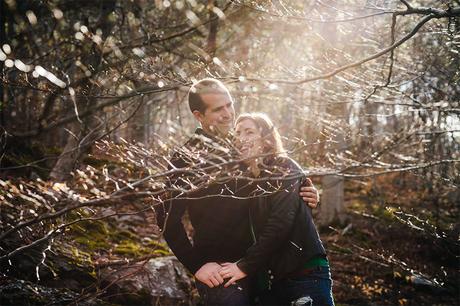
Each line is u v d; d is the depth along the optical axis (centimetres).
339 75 437
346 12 334
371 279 625
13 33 599
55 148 753
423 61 471
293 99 480
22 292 360
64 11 619
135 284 439
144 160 286
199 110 300
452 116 448
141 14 592
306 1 405
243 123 297
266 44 570
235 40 568
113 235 571
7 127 625
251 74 425
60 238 376
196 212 306
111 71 419
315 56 475
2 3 550
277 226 282
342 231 758
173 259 505
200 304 466
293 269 287
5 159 606
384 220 770
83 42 509
